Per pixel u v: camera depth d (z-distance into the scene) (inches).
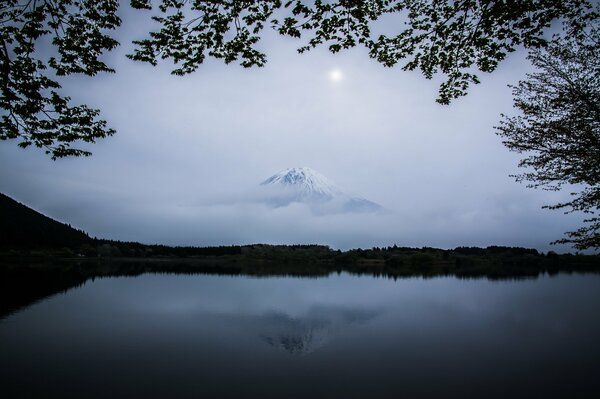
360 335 1055.6
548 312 1445.6
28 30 340.5
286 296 1919.3
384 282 2844.5
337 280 3046.3
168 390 643.5
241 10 319.0
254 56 348.2
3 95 354.0
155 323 1190.3
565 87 383.6
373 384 679.7
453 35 324.2
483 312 1448.1
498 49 320.8
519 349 910.4
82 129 399.5
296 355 855.1
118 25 361.4
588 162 376.5
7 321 1160.2
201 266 5290.4
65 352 853.2
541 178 409.7
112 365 768.9
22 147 392.8
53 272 3048.7
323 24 322.0
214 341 971.9
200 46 340.5
